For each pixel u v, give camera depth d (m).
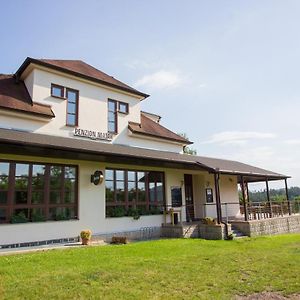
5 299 5.38
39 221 11.55
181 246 11.41
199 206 20.50
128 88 17.53
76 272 7.08
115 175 14.73
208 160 20.33
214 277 6.76
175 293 5.72
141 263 8.05
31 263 8.11
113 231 13.95
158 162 15.37
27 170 11.64
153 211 16.16
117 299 5.40
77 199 12.95
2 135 10.39
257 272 7.20
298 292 5.80
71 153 12.04
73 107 15.03
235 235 15.72
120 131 16.78
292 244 12.34
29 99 13.94
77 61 19.25
